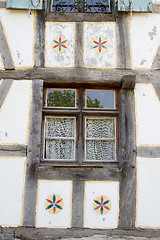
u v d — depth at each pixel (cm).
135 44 390
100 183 348
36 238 335
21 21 391
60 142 375
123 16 398
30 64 378
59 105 385
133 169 351
